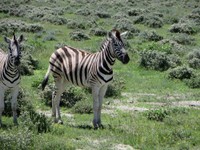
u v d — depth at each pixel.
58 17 66.81
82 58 20.44
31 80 33.31
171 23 69.75
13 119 19.55
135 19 69.00
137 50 47.84
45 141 16.16
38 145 15.57
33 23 63.66
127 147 16.78
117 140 17.64
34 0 90.44
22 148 15.11
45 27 62.31
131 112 24.88
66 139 17.28
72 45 49.75
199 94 31.38
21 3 86.25
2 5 79.19
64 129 19.14
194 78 34.94
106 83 19.67
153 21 66.44
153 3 90.81
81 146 16.55
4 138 15.33
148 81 35.72
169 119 21.67
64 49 21.28
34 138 16.23
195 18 72.50
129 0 92.00
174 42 52.12
